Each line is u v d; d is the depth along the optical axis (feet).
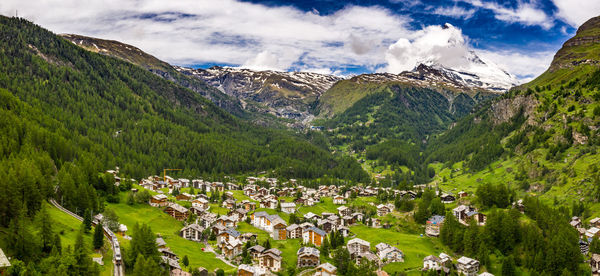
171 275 444.55
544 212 631.56
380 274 509.76
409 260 577.84
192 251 558.97
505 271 525.75
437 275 511.81
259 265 542.57
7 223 407.03
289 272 527.81
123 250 451.53
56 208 547.90
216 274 483.10
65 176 608.60
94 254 419.74
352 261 545.85
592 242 590.55
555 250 532.32
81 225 469.16
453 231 636.89
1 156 650.43
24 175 480.23
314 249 573.74
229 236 605.73
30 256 363.76
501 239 583.17
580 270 520.42
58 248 382.22
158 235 586.04
